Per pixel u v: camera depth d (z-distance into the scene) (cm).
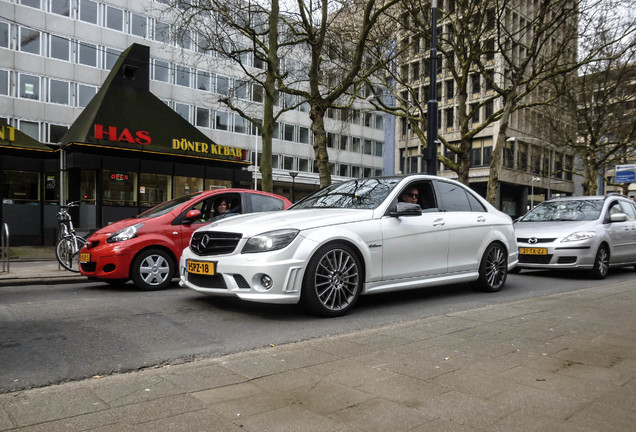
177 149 1998
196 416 244
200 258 509
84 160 1756
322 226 495
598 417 245
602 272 895
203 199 768
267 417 243
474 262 649
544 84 2447
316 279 487
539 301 588
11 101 2723
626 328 442
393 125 5088
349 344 382
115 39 3080
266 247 468
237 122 3688
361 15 1620
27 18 2780
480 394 275
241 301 581
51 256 1473
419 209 552
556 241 872
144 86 2145
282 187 4288
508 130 4394
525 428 232
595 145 2373
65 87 2906
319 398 268
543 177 5031
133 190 1892
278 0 1505
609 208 980
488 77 1609
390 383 292
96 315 502
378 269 533
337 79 1772
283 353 359
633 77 2084
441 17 1683
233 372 314
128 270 682
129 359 350
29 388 291
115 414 246
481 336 408
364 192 600
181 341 401
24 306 554
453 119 4475
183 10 1539
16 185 1828
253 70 3503
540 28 1488
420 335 411
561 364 332
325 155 1377
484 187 4650
